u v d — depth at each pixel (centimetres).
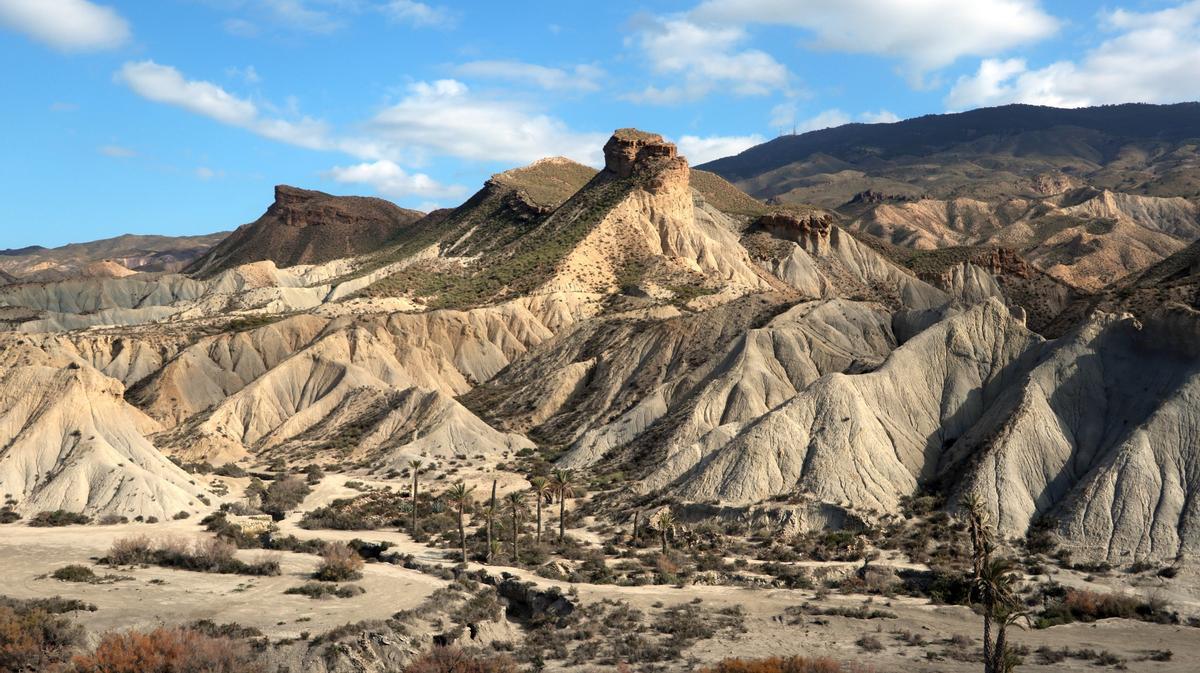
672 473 10194
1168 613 6938
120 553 8356
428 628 6625
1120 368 9688
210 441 13975
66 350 18350
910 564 8031
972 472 8994
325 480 12219
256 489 11831
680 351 14538
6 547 8738
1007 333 10794
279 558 8644
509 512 10212
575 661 6166
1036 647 6281
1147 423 8738
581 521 9838
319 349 16650
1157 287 14500
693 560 8381
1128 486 8312
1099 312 10162
